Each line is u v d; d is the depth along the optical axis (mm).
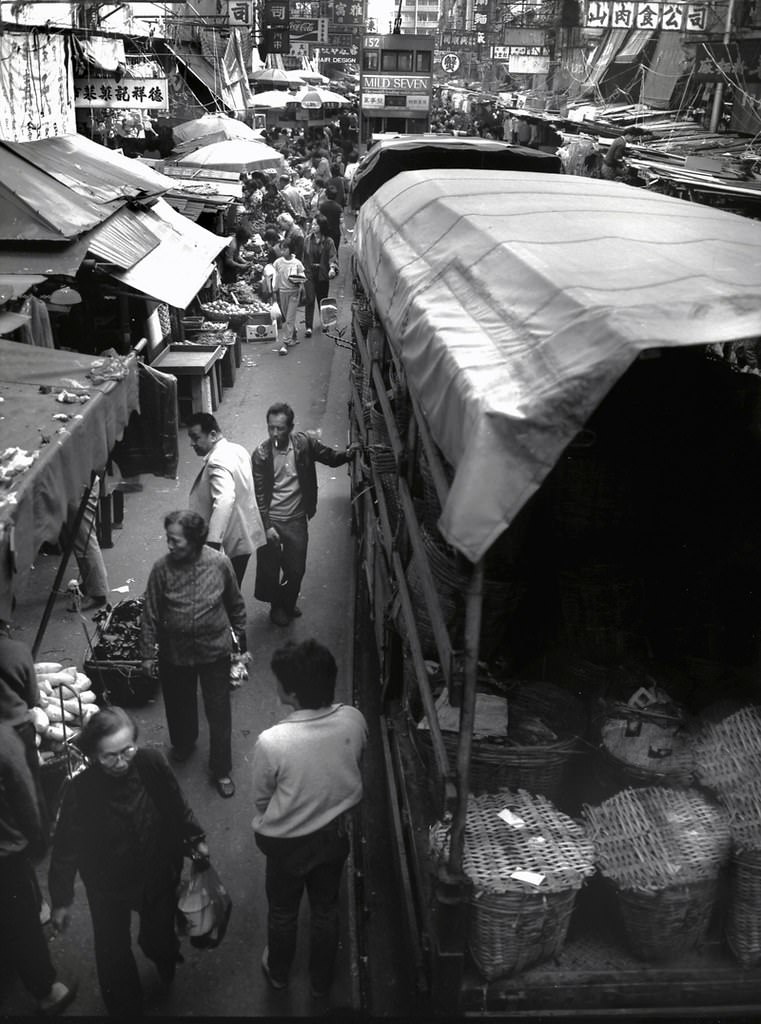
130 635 6379
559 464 4938
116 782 3572
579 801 4438
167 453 8820
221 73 25250
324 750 3904
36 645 5816
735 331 3010
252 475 7000
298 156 33344
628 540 5008
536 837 3941
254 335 16312
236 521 6621
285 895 4074
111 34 14195
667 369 5422
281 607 7387
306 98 39000
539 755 4223
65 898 3678
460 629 4703
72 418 5195
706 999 3908
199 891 4012
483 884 3684
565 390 2852
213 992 4250
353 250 8016
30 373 5961
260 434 11781
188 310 14484
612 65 28453
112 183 11195
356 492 8539
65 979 4281
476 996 3816
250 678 6707
